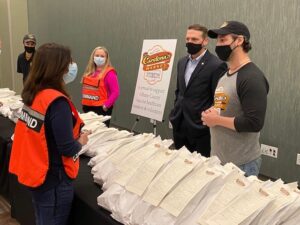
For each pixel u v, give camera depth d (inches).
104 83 144.0
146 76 154.9
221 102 77.7
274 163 140.7
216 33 75.9
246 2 142.4
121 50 217.9
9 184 97.7
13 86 300.2
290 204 45.3
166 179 54.1
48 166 58.4
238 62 76.6
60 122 56.4
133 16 204.5
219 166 55.4
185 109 115.9
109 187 61.6
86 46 247.3
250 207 46.0
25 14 299.4
